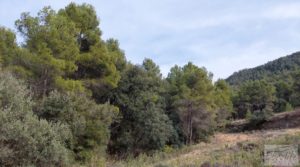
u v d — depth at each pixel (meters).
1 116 10.17
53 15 18.53
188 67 42.59
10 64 18.36
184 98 37.09
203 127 38.19
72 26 19.56
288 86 67.31
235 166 12.57
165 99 38.69
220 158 15.24
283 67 128.75
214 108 41.66
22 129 10.57
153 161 20.14
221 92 50.25
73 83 18.44
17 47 18.88
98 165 17.17
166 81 42.28
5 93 11.05
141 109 28.17
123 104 27.56
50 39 18.03
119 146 27.11
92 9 22.55
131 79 28.47
